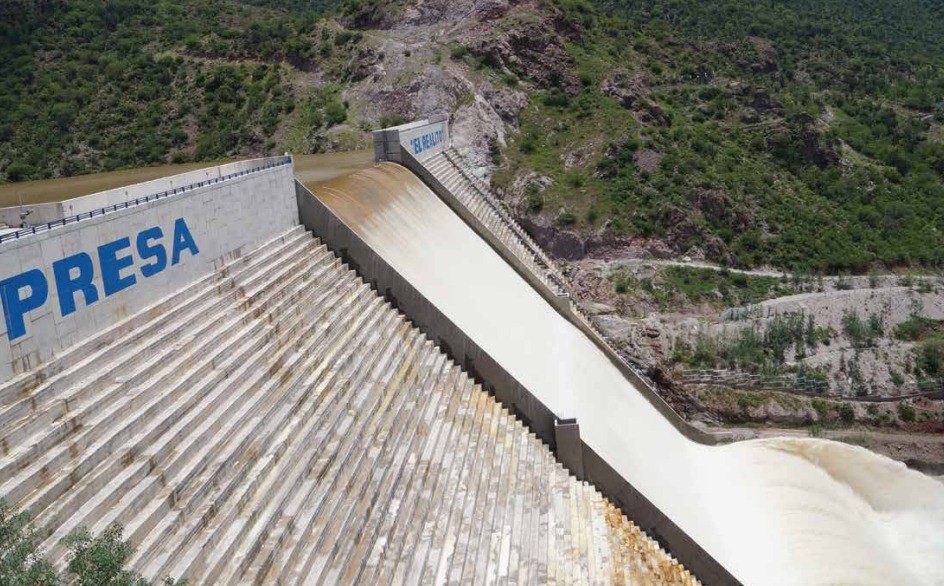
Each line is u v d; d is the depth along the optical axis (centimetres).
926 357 7338
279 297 3097
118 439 1988
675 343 7331
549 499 3384
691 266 8219
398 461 2898
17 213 2339
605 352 5975
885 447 6550
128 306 2341
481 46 9712
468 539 2775
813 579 4491
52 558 1656
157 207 2495
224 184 2958
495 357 4247
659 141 9412
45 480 1775
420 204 5497
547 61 10025
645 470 4481
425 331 3888
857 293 8038
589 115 9494
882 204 9594
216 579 1959
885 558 4925
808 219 9106
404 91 8994
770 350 7344
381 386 3189
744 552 4497
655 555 3603
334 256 3794
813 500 5294
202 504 2083
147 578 1773
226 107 8700
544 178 8694
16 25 9119
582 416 4422
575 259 8325
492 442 3481
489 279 5362
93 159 7662
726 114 10494
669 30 12888
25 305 1925
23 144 7694
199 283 2722
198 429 2238
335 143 8475
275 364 2745
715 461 5638
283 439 2494
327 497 2453
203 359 2456
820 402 6900
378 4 10325
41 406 1886
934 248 8962
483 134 8856
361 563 2366
